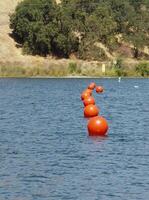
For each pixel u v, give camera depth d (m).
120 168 47.66
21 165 49.00
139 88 170.38
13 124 78.81
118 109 102.62
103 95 140.38
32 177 44.44
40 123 79.75
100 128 65.38
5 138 65.12
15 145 59.84
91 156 52.97
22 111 97.38
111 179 43.75
